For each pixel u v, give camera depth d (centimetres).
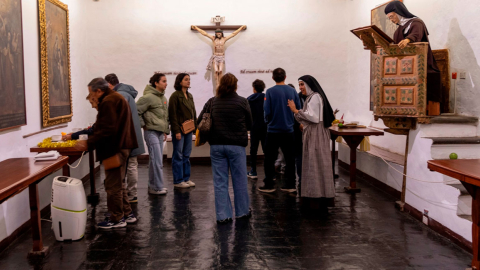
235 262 316
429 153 405
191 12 838
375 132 527
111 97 379
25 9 458
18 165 323
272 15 849
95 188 527
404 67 432
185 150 581
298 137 567
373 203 490
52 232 394
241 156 417
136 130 473
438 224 383
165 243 358
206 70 847
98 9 813
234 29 847
